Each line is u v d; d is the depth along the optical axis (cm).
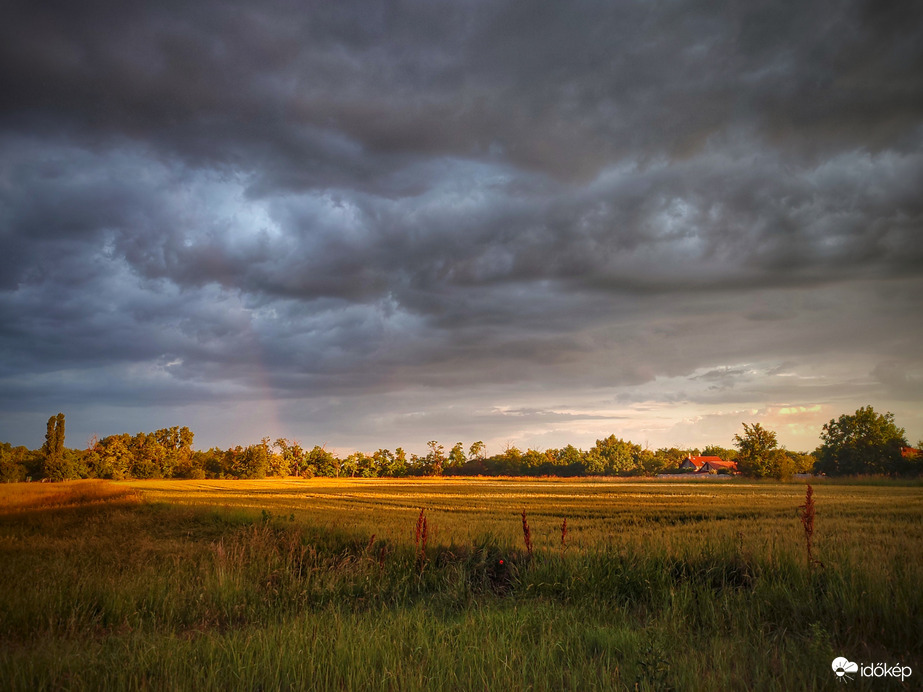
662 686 510
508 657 623
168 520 2664
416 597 1147
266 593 1108
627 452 15575
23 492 4962
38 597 961
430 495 5894
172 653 663
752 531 1700
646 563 1059
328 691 557
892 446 8981
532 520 2547
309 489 8075
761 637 680
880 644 666
